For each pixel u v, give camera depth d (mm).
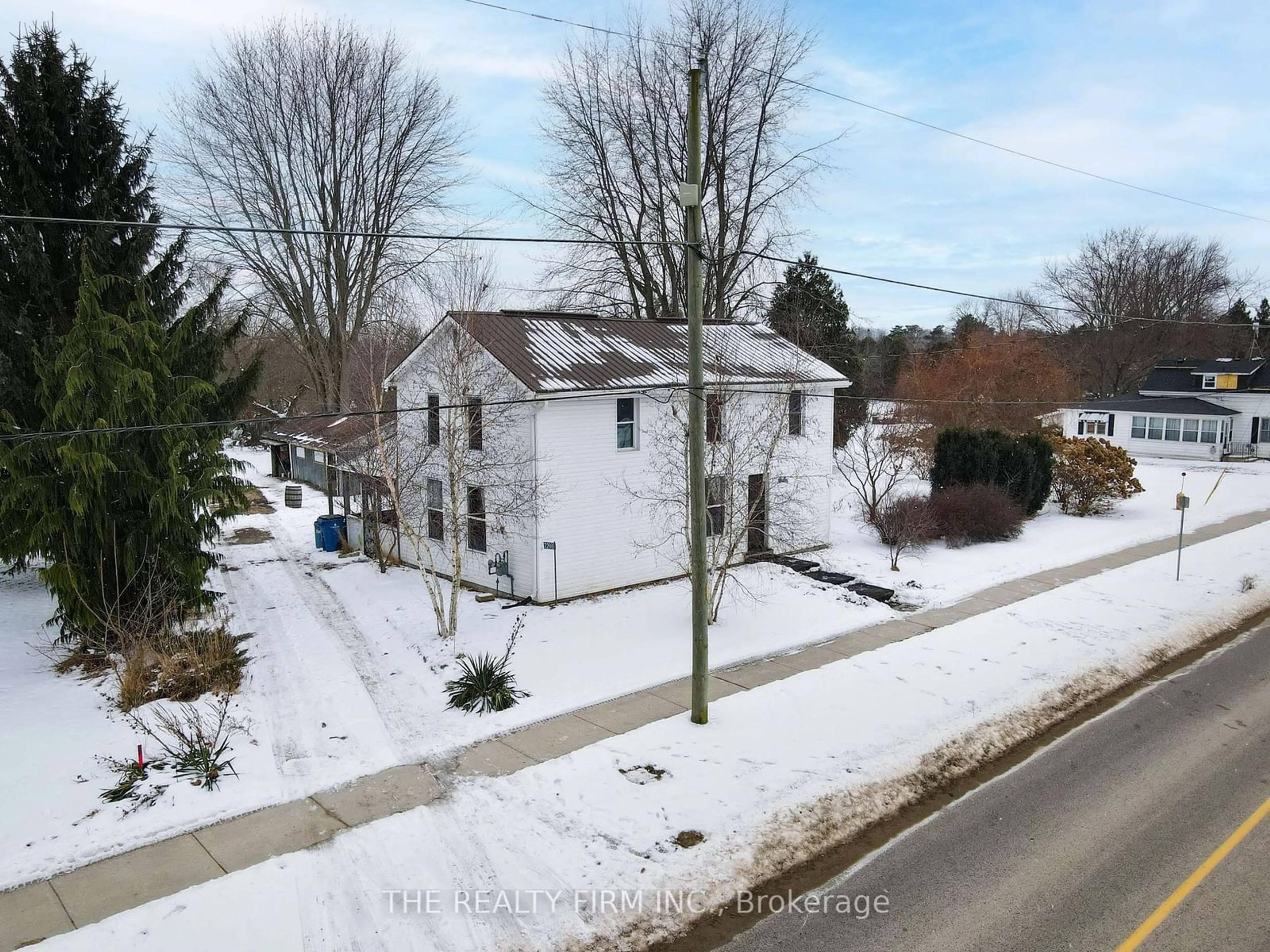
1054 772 10328
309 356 35062
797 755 10531
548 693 12812
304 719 12086
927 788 9969
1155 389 47688
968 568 20797
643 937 7246
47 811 9336
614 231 33375
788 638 15352
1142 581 19344
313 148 32875
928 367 45375
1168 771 10250
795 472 21844
